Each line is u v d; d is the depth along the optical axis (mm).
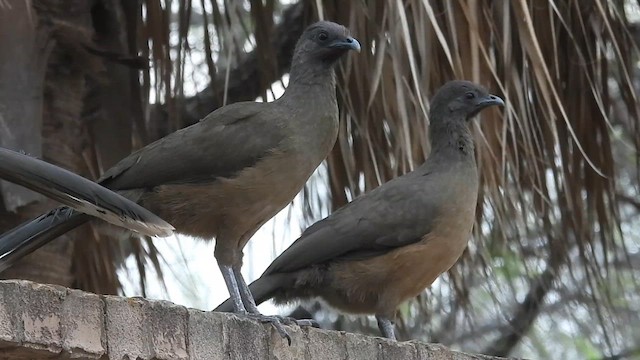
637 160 14375
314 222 13570
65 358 7480
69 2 12500
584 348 17406
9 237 10008
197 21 15844
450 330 16203
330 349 8984
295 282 12242
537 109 13617
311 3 13766
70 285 13031
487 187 12977
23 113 11812
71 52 12859
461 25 12492
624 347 17344
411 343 9445
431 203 12211
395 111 12641
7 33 11844
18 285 7336
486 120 13188
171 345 7996
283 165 10758
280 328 8711
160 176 10711
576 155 14000
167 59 13508
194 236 10969
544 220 13766
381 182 13211
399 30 12219
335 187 13797
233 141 10695
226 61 13945
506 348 17859
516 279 16375
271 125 10828
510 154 13406
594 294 14180
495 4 12836
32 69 11953
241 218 10781
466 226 12398
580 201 13984
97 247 14180
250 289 12195
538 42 13516
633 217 17641
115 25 13359
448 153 12562
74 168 13102
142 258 14227
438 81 13117
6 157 7781
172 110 13492
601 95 13961
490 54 12781
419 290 12406
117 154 13297
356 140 13406
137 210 8133
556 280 14453
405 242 12133
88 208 7941
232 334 8422
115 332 7715
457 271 14055
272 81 13852
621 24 13969
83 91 13297
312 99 11102
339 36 11305
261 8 13750
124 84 13320
